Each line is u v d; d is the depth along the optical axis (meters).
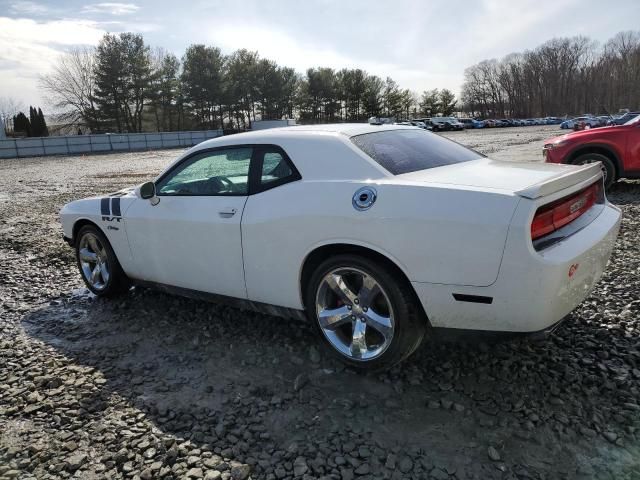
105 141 44.31
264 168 3.42
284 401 2.92
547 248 2.54
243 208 3.43
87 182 17.05
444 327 2.81
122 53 66.25
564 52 118.44
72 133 72.75
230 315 4.20
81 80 70.12
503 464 2.31
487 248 2.52
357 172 3.05
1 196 13.84
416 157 3.30
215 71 71.81
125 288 4.80
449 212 2.62
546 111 120.25
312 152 3.24
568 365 3.10
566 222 2.76
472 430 2.56
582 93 115.06
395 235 2.75
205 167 3.77
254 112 82.00
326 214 2.99
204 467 2.38
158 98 68.81
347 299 3.08
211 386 3.12
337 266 3.03
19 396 3.09
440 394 2.89
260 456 2.44
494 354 3.27
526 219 2.45
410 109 114.00
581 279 2.73
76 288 5.26
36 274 5.84
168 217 3.90
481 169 3.17
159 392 3.08
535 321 2.57
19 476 2.38
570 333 3.51
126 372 3.35
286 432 2.62
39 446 2.59
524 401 2.77
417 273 2.73
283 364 3.35
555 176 2.85
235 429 2.67
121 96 67.06
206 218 3.62
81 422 2.79
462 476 2.25
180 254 3.89
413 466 2.33
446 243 2.62
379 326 2.96
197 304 4.50
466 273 2.60
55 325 4.25
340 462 2.37
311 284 3.17
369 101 95.75
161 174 4.11
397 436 2.55
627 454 2.32
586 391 2.81
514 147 23.42
